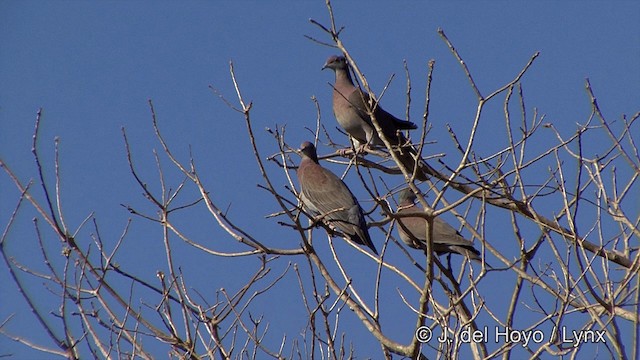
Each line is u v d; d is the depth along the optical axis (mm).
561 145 11680
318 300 10938
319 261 12125
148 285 11117
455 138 12570
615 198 12234
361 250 12594
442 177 14445
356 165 11195
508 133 11773
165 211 11648
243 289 11273
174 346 10742
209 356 10570
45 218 10633
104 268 10789
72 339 9477
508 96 11562
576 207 11109
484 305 11391
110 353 9984
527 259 13461
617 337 10250
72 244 10766
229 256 11891
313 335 10805
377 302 11648
